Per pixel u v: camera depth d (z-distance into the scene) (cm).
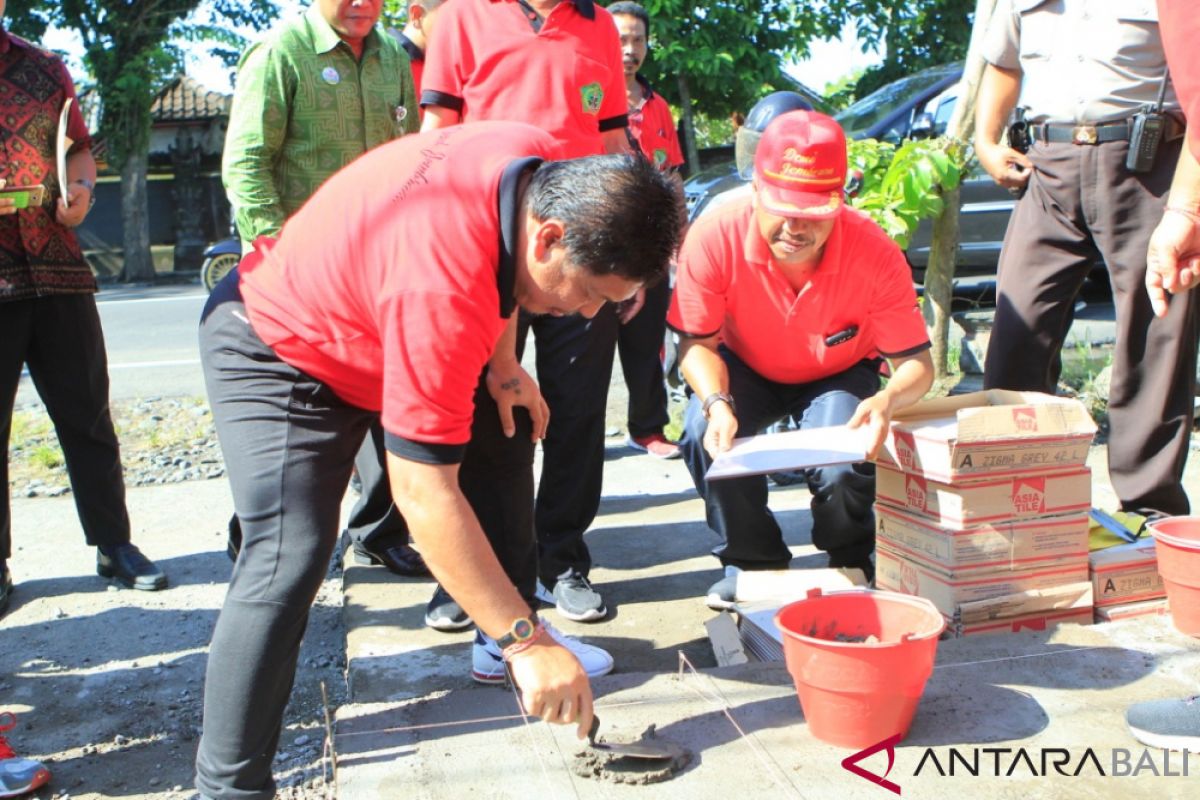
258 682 228
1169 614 305
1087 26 352
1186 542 285
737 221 322
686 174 1608
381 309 208
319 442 234
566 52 351
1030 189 378
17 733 315
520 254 205
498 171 207
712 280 325
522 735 259
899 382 313
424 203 208
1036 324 380
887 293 322
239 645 227
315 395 233
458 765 247
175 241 2252
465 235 204
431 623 348
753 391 353
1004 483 298
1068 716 256
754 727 256
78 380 400
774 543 356
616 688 279
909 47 1700
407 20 461
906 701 241
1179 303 351
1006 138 387
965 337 664
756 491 345
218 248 1471
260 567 229
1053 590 304
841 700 240
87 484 412
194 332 1158
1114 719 254
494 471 297
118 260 2198
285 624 229
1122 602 312
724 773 238
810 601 259
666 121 646
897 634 257
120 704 331
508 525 301
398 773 245
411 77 406
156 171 2308
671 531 443
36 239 377
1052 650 286
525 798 233
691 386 332
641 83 639
